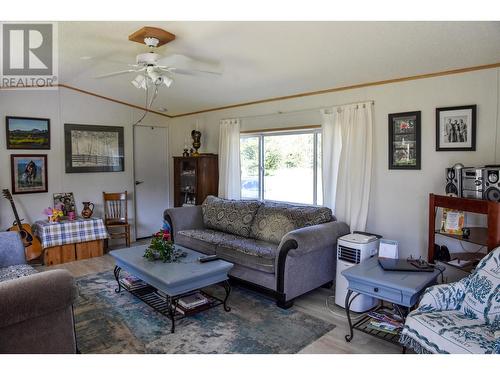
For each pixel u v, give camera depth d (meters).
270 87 4.29
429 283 2.55
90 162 5.52
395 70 3.36
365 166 3.76
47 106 5.06
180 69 3.27
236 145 5.17
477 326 2.05
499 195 2.52
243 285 3.82
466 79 3.12
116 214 5.82
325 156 4.09
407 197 3.56
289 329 2.88
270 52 3.25
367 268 2.77
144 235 6.26
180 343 2.66
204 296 3.28
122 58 3.75
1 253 3.30
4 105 4.71
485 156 3.04
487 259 2.30
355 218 3.79
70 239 4.83
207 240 4.09
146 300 3.28
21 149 4.87
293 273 3.27
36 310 1.92
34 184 4.99
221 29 2.83
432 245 2.95
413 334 2.13
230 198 5.24
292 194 4.65
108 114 5.68
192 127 6.09
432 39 2.69
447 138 3.24
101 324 2.96
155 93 5.10
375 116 3.74
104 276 4.21
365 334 2.78
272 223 4.04
